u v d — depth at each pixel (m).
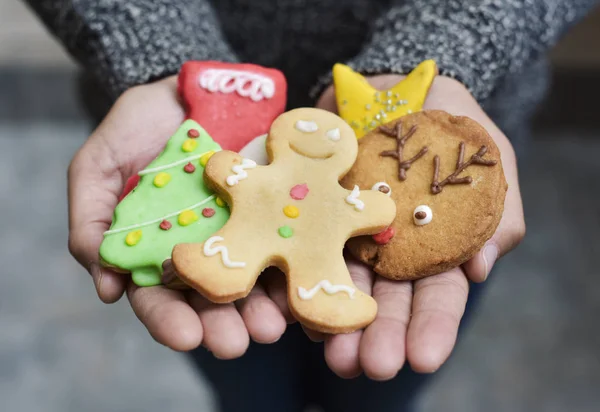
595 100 0.82
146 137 0.38
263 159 0.35
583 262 0.71
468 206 0.33
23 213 0.79
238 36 0.45
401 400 0.52
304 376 0.56
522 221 0.36
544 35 0.41
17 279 0.72
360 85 0.38
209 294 0.31
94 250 0.35
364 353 0.31
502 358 0.64
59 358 0.65
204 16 0.42
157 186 0.34
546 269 0.71
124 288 0.34
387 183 0.35
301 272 0.32
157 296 0.33
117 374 0.64
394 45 0.39
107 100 0.46
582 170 0.81
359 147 0.36
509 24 0.39
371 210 0.33
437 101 0.37
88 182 0.37
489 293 0.69
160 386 0.64
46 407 0.62
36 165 0.86
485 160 0.34
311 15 0.43
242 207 0.33
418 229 0.33
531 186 0.79
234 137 0.37
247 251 0.32
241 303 0.33
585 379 0.62
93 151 0.38
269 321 0.32
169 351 0.66
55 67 0.88
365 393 0.52
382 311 0.32
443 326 0.31
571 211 0.76
